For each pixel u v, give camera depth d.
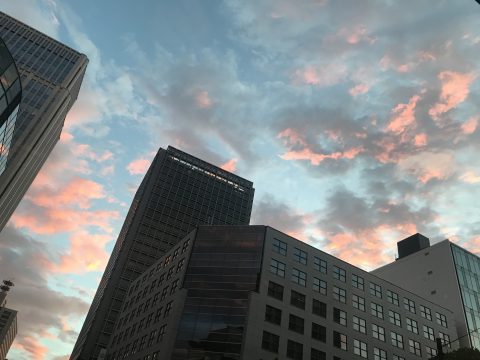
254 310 58.75
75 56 145.50
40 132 120.81
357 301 71.38
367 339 67.62
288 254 68.81
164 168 174.75
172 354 57.03
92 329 127.94
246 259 65.69
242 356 54.38
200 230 72.12
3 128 50.00
